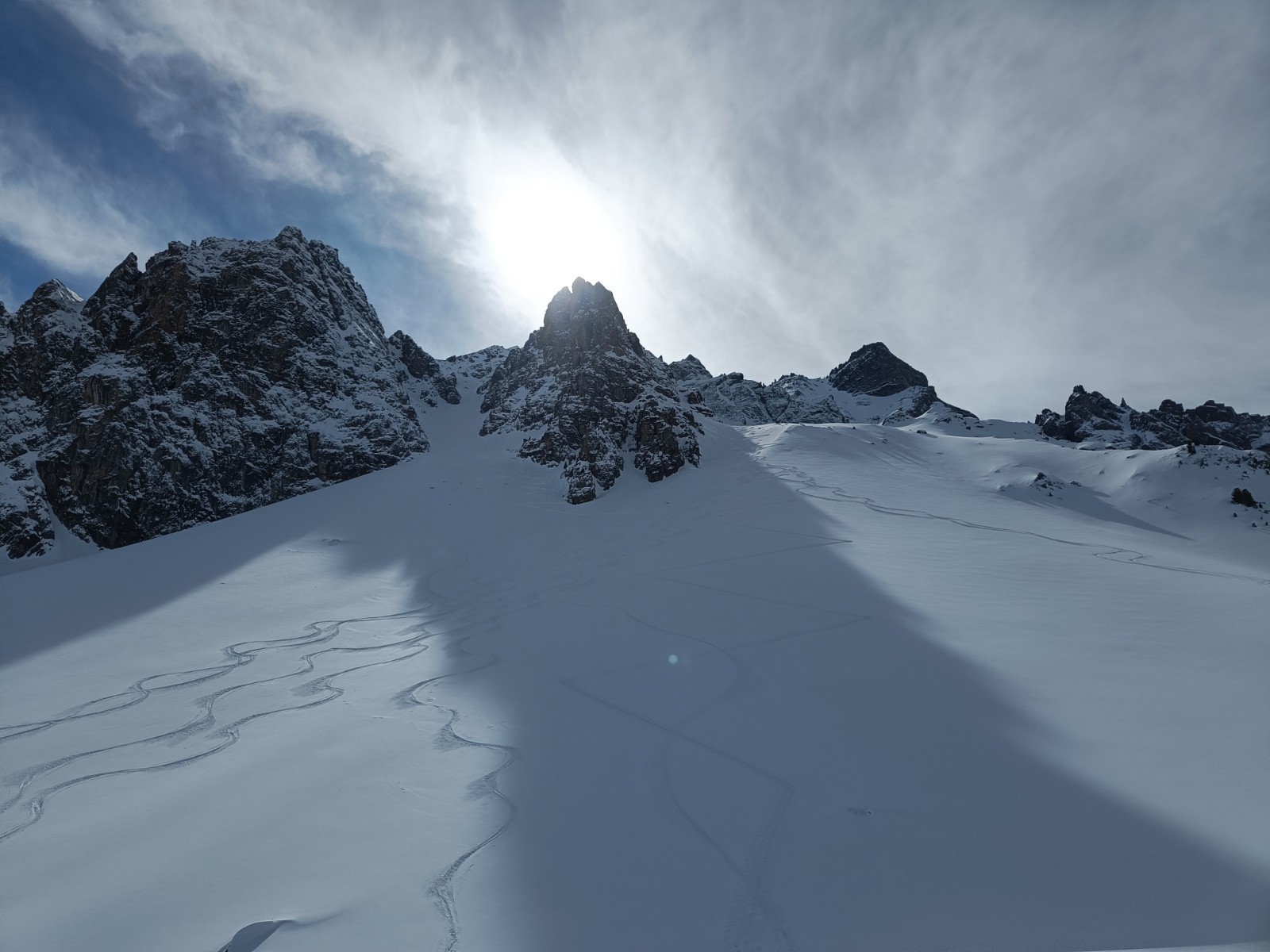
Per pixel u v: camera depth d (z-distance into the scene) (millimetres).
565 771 10555
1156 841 7375
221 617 26344
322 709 15320
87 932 7164
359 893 7414
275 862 8328
